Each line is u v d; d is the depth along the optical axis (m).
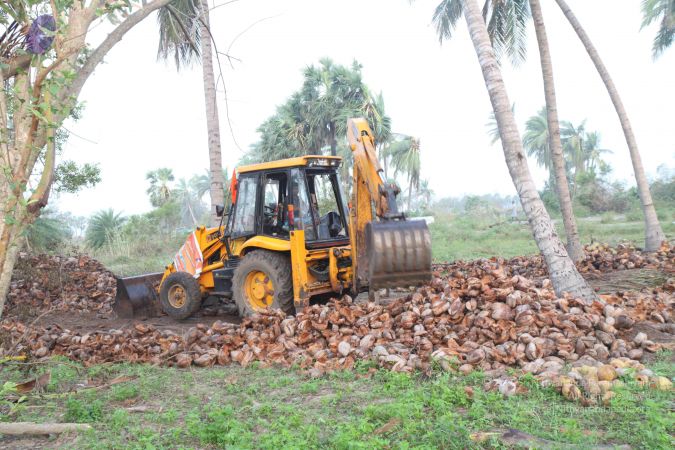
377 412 4.04
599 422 3.77
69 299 10.77
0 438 4.04
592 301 6.16
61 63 3.67
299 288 7.71
